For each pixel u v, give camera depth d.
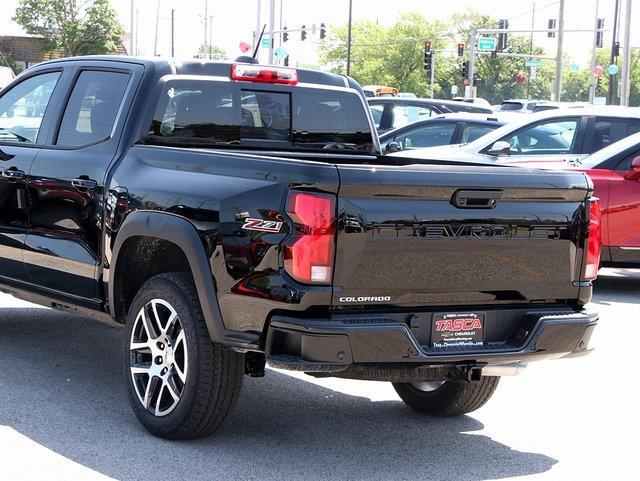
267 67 6.55
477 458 5.48
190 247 5.15
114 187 5.79
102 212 5.88
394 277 4.86
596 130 11.90
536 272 5.22
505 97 111.75
